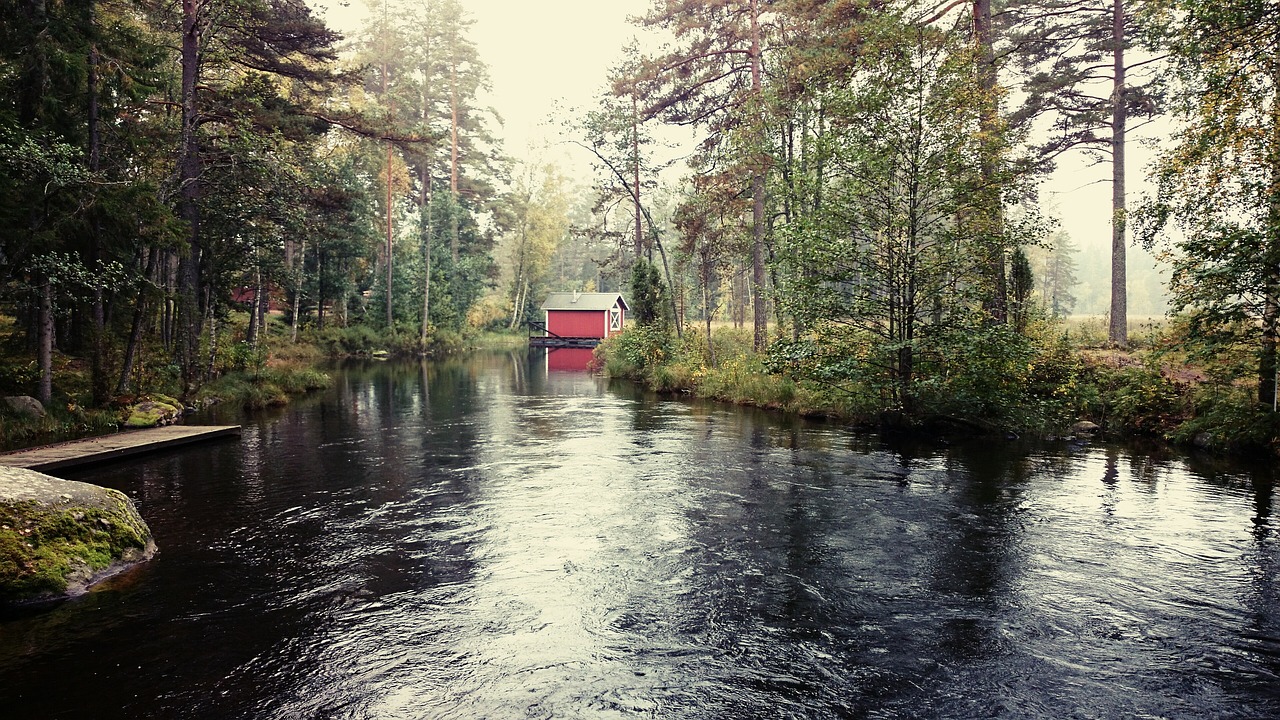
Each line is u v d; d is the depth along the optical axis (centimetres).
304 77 2261
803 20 2052
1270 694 405
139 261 1916
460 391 2289
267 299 3538
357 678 425
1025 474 980
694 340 2572
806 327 1423
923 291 1324
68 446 1110
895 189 1320
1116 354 1741
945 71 1245
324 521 757
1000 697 403
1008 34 2502
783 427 1447
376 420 1582
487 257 6203
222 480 957
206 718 381
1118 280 2228
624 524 747
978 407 1302
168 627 495
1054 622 503
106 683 418
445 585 574
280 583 578
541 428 1451
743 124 2100
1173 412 1259
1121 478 947
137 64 1455
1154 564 618
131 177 1532
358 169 4200
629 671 434
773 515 780
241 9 1808
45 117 1314
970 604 536
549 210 6712
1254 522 738
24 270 1331
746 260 2453
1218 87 984
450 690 411
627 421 1552
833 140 1324
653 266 2827
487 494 877
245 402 1853
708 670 436
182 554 651
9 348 1867
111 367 1484
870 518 766
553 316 6097
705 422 1530
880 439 1287
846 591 562
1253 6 926
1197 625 496
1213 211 994
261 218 2228
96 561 590
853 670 435
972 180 1269
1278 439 1034
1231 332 1016
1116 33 2247
